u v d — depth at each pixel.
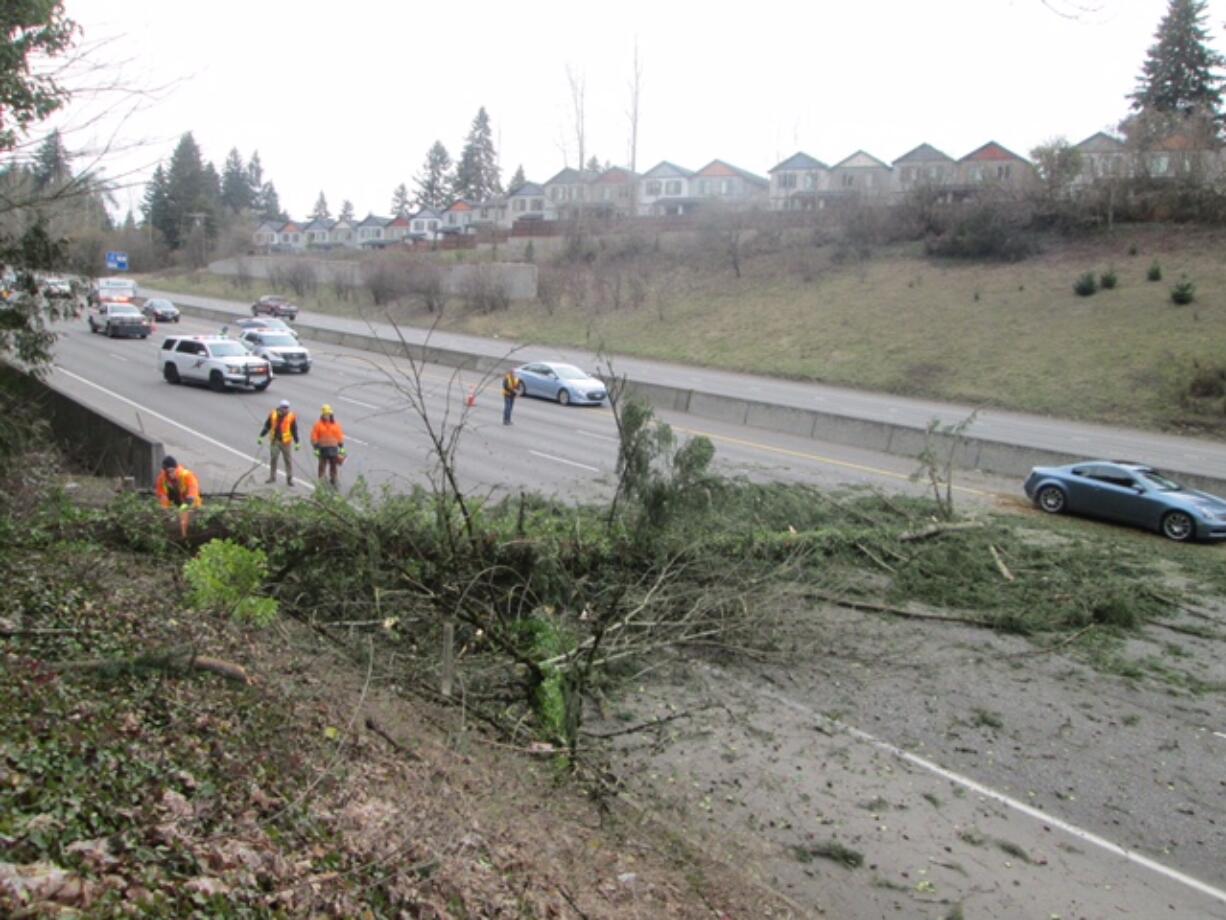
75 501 14.08
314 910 5.00
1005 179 65.06
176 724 6.75
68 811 5.12
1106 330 43.94
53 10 10.85
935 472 19.48
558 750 8.42
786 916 6.96
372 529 10.73
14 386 15.55
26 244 13.85
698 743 9.72
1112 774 9.54
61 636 8.22
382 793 6.80
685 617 11.01
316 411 29.19
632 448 12.81
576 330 61.38
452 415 29.97
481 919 5.61
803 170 92.56
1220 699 11.40
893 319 51.59
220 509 11.70
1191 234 52.41
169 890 4.67
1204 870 8.05
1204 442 34.06
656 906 6.60
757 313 57.88
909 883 7.63
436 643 10.41
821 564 14.51
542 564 11.31
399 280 73.62
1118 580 15.48
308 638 10.10
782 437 29.75
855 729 10.25
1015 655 12.47
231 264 94.88
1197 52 64.06
